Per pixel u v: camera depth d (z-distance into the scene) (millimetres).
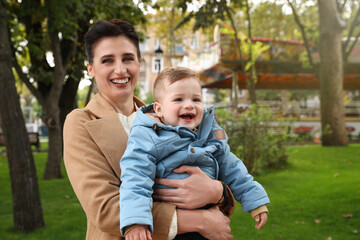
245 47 14180
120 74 1570
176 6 13117
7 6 6977
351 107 23312
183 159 1419
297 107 22172
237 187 1596
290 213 5633
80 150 1393
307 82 20594
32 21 8297
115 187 1318
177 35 19062
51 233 4883
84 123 1459
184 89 1489
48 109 8531
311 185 7285
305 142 15945
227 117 8555
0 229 5180
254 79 14469
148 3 9242
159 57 13367
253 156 8219
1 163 11180
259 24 20625
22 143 5113
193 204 1343
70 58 8023
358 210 5512
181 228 1303
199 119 1515
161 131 1440
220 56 15633
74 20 7566
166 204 1327
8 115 5004
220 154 1581
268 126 9047
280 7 16625
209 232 1325
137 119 1479
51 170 8625
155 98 1593
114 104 1655
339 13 14922
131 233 1192
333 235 4711
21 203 5098
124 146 1454
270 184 7230
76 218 5559
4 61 4891
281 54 16484
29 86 8398
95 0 7898
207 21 13375
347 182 7371
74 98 9508
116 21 1617
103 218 1246
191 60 19219
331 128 13367
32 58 8406
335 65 13391
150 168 1339
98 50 1579
